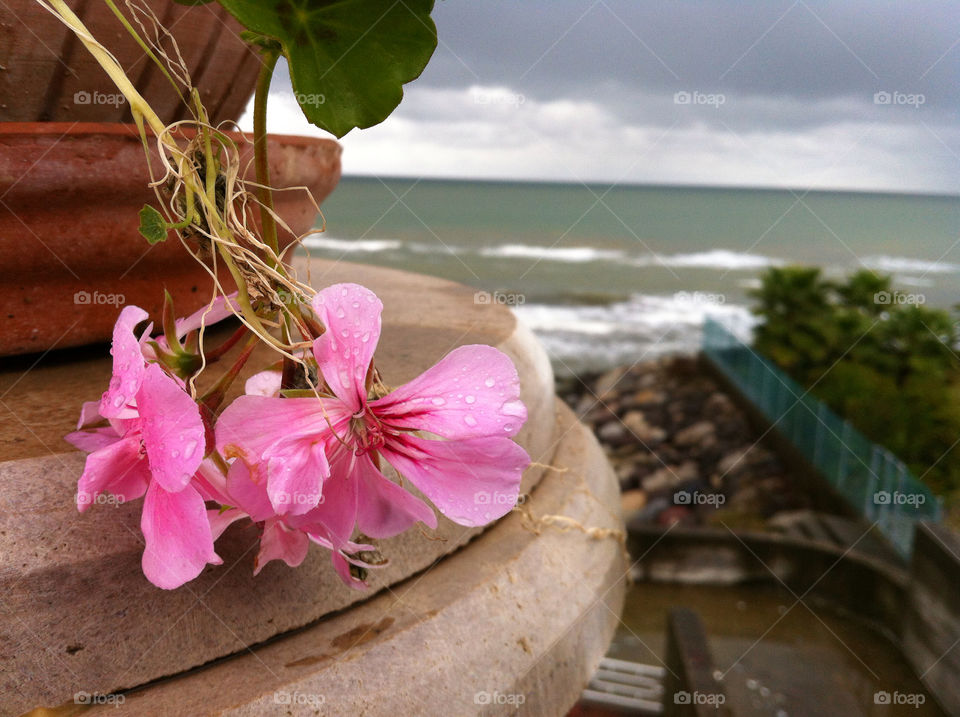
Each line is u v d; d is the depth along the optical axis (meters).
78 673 0.16
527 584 0.23
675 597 1.44
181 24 0.22
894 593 1.25
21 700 0.16
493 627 0.21
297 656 0.18
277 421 0.12
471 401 0.13
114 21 0.21
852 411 2.64
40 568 0.16
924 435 2.53
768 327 3.11
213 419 0.13
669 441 2.72
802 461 2.14
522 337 0.30
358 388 0.13
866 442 1.71
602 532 0.27
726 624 1.34
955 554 1.04
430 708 0.18
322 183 0.27
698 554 1.48
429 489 0.13
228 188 0.13
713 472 2.40
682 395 3.14
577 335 4.36
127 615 0.17
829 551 1.39
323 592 0.20
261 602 0.19
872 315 3.01
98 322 0.22
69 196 0.20
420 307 0.33
